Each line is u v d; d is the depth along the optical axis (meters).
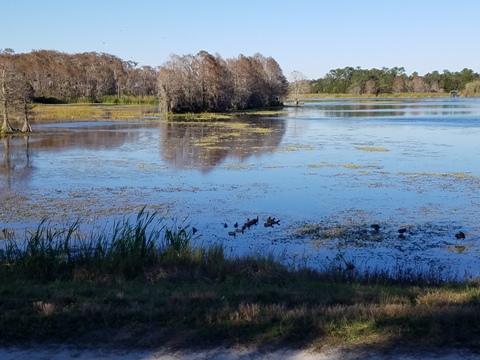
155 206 15.99
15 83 41.06
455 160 25.47
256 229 13.34
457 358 4.66
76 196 17.52
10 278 7.95
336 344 4.98
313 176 21.02
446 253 11.35
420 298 6.46
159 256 9.41
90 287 7.26
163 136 38.31
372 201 16.42
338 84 166.75
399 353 4.77
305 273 8.76
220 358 4.77
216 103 72.31
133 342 5.13
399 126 47.22
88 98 103.44
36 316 5.70
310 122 53.19
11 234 12.79
